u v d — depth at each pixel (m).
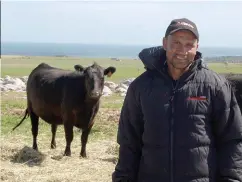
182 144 3.93
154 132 4.00
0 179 8.98
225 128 4.07
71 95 11.23
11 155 10.91
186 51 3.95
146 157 4.08
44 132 14.58
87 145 12.86
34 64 67.19
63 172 9.62
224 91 4.02
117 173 4.32
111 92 27.16
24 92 27.02
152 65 4.09
